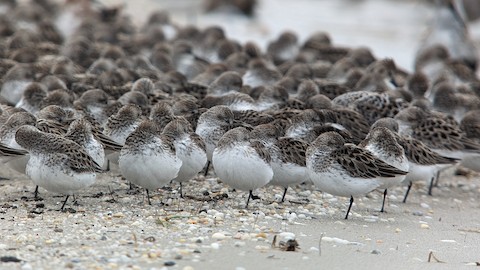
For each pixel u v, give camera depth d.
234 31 41.94
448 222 15.30
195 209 14.54
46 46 26.80
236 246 12.30
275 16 47.97
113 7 37.59
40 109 17.70
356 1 52.53
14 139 15.05
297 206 15.28
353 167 13.96
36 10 34.50
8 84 21.23
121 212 14.12
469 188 18.56
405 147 16.08
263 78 22.80
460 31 31.67
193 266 11.30
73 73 22.47
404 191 17.80
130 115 16.09
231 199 15.48
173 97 18.86
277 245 12.43
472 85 24.75
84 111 17.69
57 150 13.71
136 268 11.07
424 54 29.22
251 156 14.20
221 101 18.55
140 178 14.24
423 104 20.05
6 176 17.22
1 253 11.54
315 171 14.27
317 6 52.31
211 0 47.03
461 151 17.73
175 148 14.62
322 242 12.84
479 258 12.70
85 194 15.52
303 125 16.64
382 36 42.28
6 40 28.45
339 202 15.99
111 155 16.23
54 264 11.12
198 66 25.67
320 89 21.03
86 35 29.78
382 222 14.72
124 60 23.84
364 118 18.27
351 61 25.23
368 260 12.09
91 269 10.95
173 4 50.31
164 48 27.17
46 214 13.87
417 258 12.45
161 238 12.56
